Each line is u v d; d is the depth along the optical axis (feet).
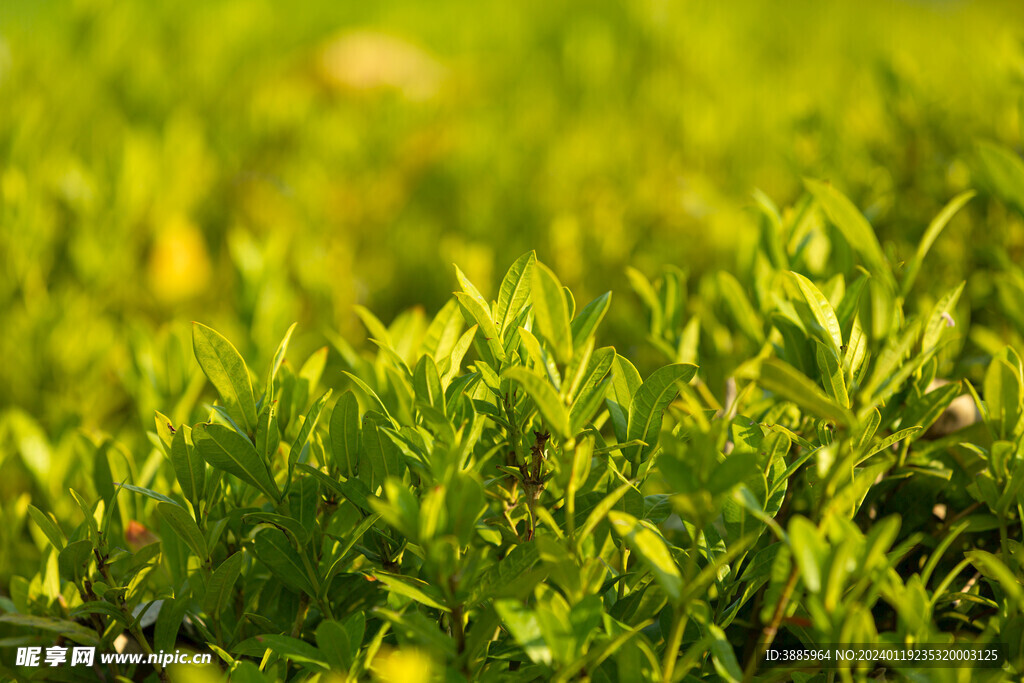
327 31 13.83
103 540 3.65
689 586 3.38
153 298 6.67
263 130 9.77
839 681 3.58
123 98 10.25
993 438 3.73
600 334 5.95
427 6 15.40
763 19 14.37
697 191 6.99
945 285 4.46
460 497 3.42
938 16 14.34
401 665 3.42
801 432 3.85
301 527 3.62
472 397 3.74
